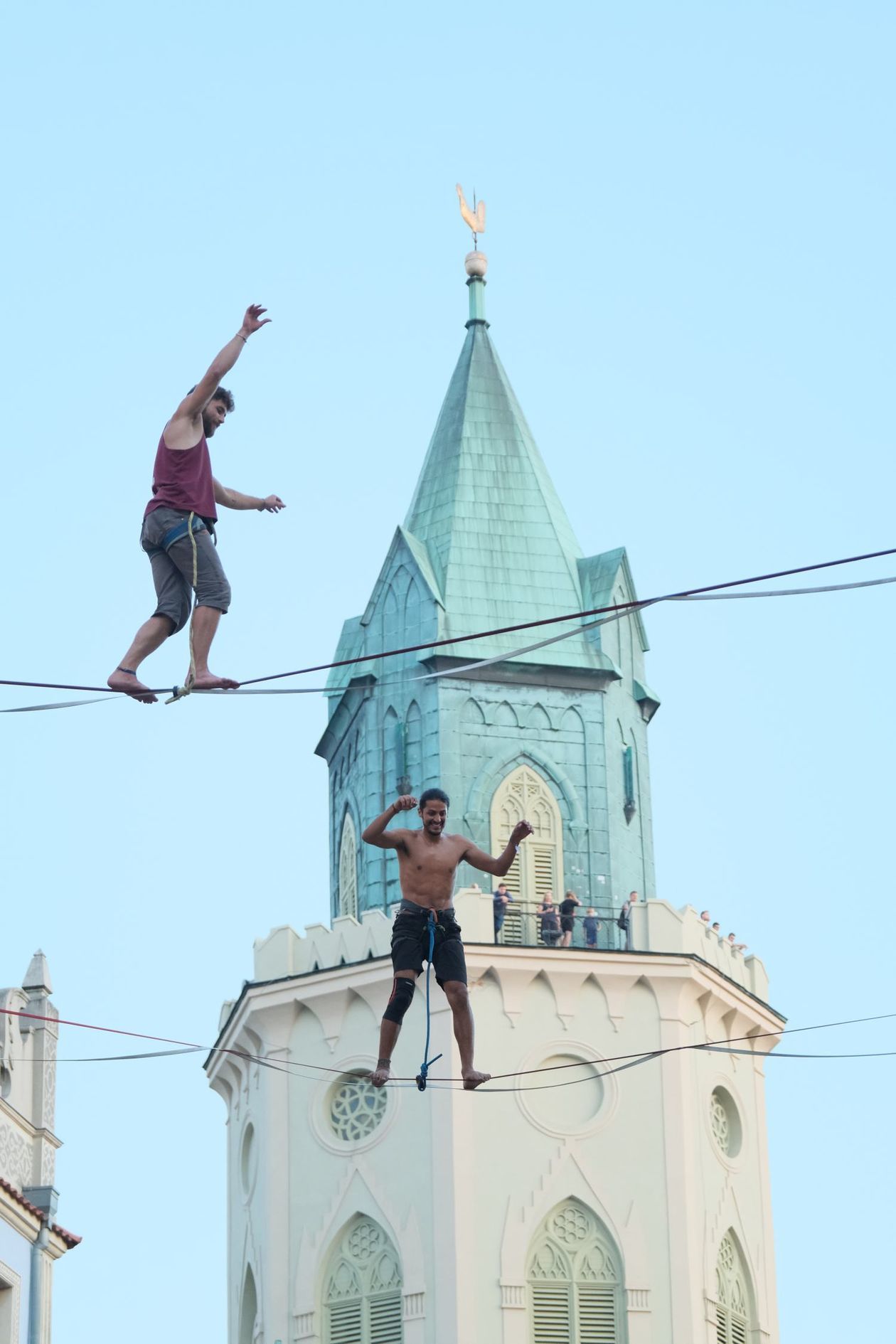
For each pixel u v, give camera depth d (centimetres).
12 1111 12262
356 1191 17725
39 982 12900
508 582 19400
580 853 18625
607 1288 17438
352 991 18050
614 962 18000
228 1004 19112
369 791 18912
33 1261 12150
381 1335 17412
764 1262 18312
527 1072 17675
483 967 17788
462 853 8656
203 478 8225
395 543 19488
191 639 8150
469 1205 17412
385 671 19138
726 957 18750
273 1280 17738
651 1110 17812
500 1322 17212
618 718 19225
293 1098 18138
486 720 18850
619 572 19525
